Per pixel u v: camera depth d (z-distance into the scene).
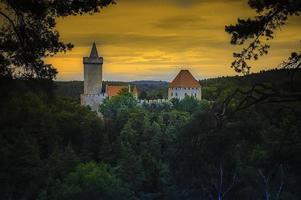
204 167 34.06
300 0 12.49
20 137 50.00
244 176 38.25
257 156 35.28
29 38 14.91
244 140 33.34
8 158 45.72
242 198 39.56
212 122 18.17
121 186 60.66
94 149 98.31
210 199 40.22
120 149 89.69
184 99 163.50
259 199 38.75
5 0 14.13
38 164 55.53
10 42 14.95
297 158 26.38
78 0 14.38
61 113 108.38
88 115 123.50
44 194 53.47
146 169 70.62
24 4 14.05
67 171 67.06
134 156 72.75
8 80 15.16
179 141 27.41
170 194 48.03
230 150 30.05
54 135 83.81
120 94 173.00
